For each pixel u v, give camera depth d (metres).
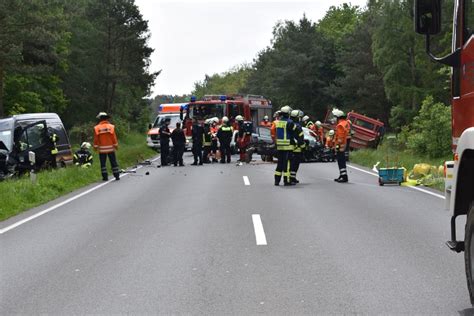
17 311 6.53
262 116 43.91
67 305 6.71
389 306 6.49
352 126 40.53
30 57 49.84
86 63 74.75
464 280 7.48
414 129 39.59
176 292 7.14
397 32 64.94
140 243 10.09
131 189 18.91
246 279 7.68
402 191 17.52
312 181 20.81
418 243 9.81
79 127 61.97
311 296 6.90
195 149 30.64
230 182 20.59
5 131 22.09
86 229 11.59
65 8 61.59
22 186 17.06
